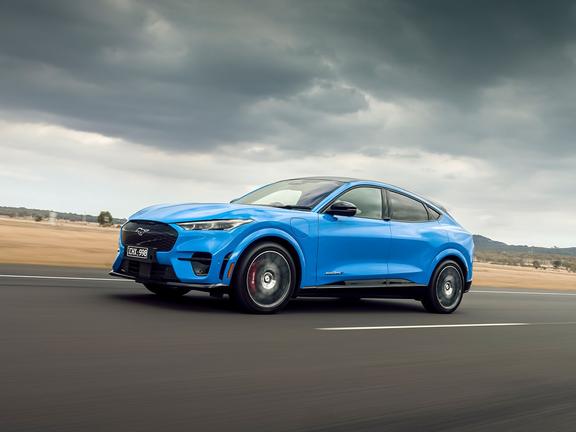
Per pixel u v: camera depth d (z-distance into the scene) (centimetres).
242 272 568
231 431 243
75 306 543
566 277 3866
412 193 751
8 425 231
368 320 616
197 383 312
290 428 253
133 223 602
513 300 1093
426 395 325
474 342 522
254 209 593
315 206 636
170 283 564
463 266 773
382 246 678
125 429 235
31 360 331
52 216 5184
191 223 561
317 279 621
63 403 261
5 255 1204
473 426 275
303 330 511
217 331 470
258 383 322
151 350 382
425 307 754
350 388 327
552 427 282
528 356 471
